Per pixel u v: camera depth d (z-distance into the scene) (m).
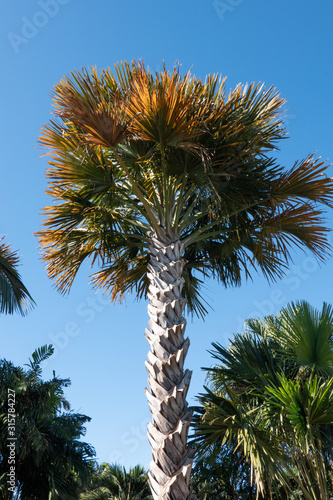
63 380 10.38
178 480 3.97
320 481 6.10
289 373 7.05
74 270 6.92
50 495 8.66
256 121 5.91
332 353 6.61
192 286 7.39
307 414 5.55
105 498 14.41
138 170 5.96
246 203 6.25
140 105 4.86
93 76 5.98
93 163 5.79
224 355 7.26
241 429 5.59
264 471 5.77
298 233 6.55
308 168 5.92
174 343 4.65
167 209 5.59
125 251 7.12
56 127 5.85
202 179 5.79
